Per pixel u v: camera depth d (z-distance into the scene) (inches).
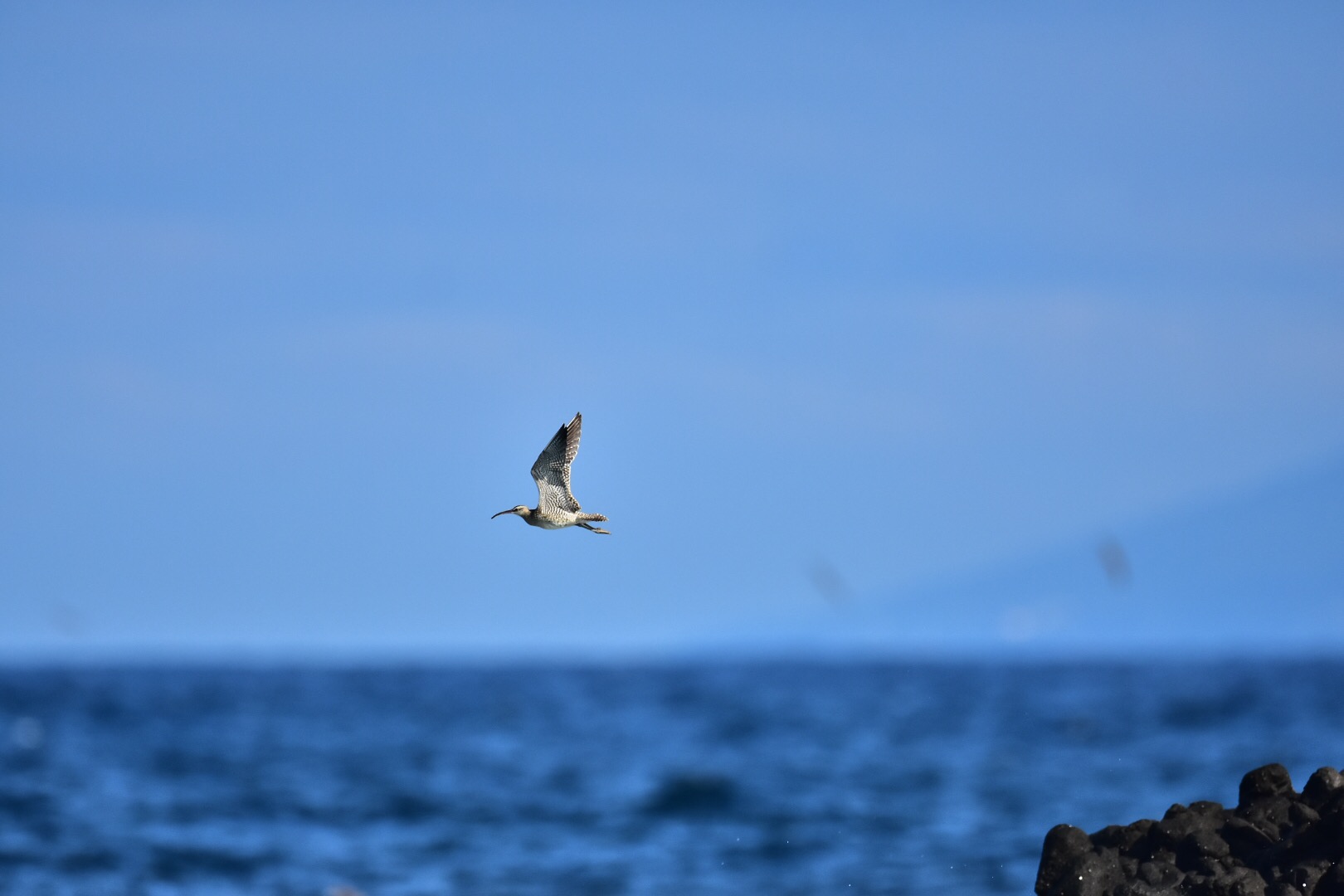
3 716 4485.7
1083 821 1689.2
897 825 1731.1
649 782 2293.3
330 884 1451.8
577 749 3034.0
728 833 1728.6
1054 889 796.0
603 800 2058.3
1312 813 773.9
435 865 1549.0
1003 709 4439.0
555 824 1831.9
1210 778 2052.2
